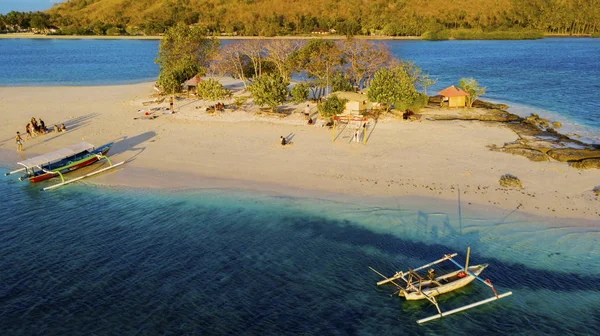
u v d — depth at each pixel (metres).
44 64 130.00
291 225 33.00
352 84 79.69
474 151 45.75
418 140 49.56
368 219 33.28
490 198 35.53
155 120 60.16
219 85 64.56
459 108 66.00
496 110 64.38
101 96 79.12
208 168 42.81
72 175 42.38
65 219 34.53
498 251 29.28
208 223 33.50
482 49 171.00
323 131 53.34
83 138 52.66
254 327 23.67
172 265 28.70
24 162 40.62
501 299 25.53
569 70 109.06
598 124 57.69
